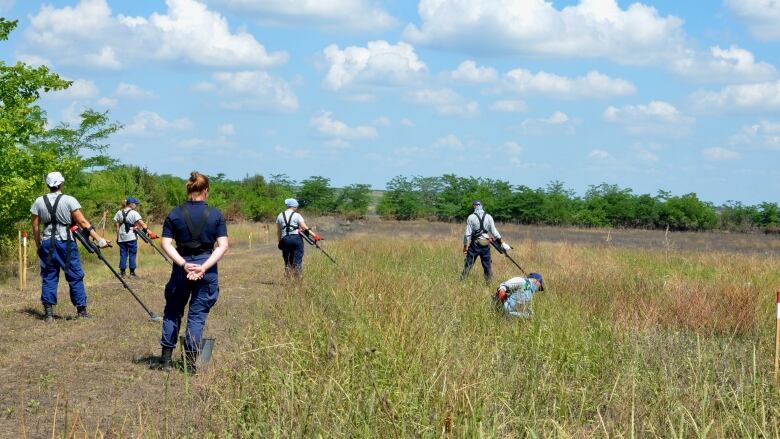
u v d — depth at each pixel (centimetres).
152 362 773
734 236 5191
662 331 970
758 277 1677
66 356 799
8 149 1684
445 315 921
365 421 518
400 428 508
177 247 753
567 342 833
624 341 847
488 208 6209
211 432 529
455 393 549
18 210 1798
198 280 745
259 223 5122
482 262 1535
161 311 1123
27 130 1770
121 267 1681
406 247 2333
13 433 548
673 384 678
